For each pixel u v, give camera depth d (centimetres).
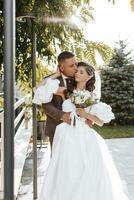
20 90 632
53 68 605
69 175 336
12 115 274
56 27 484
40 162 742
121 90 1647
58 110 349
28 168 696
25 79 611
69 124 349
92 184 334
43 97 346
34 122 489
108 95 1647
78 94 350
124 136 1280
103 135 1313
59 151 344
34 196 498
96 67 548
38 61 604
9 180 276
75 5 491
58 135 348
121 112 1634
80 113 349
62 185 336
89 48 537
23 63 589
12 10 271
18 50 575
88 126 357
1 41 525
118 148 996
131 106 1631
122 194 354
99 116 353
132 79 1658
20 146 597
